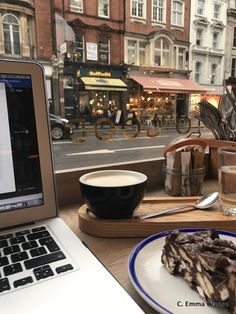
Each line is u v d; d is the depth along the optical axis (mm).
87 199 471
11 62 431
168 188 704
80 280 312
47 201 475
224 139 821
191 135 865
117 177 520
